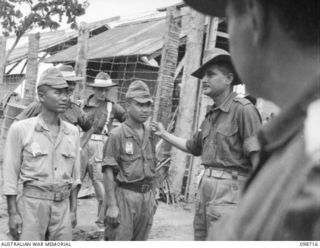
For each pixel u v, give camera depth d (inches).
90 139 235.5
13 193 132.9
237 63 28.8
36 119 136.5
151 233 219.3
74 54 495.5
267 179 22.0
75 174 147.0
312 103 21.3
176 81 382.6
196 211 143.7
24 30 283.3
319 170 19.3
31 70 411.5
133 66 430.3
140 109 149.6
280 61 25.2
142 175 151.7
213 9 31.7
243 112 131.0
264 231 20.4
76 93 361.4
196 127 293.6
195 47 288.7
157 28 491.5
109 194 149.9
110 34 541.3
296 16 24.3
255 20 26.1
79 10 272.8
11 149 134.1
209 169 138.6
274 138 22.9
